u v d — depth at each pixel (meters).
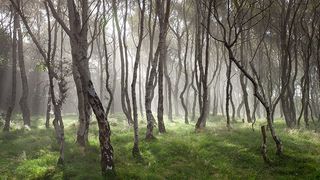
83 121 24.61
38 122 41.12
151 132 26.16
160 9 29.45
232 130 29.11
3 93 54.44
